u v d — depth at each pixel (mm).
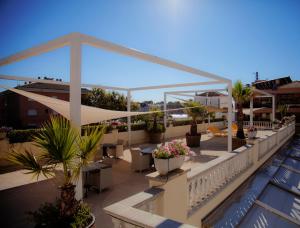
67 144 2834
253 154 9109
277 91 29609
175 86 13031
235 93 11961
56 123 2908
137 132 15875
